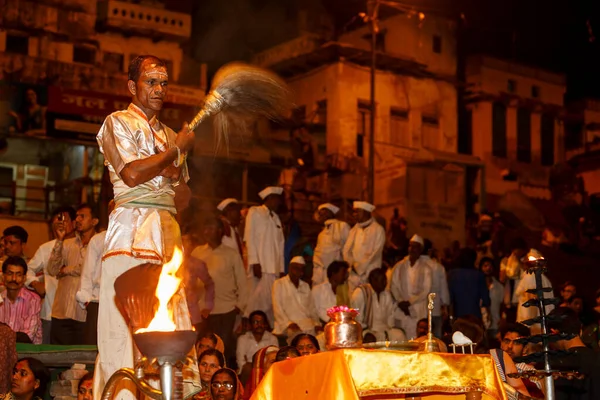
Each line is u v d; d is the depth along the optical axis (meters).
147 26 21.09
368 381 3.96
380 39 23.70
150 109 4.59
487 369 4.18
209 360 6.79
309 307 10.62
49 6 19.92
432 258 13.39
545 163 25.00
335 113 22.94
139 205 4.46
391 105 23.64
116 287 4.31
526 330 8.64
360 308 11.06
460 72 24.64
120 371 3.69
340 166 22.73
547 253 23.27
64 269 8.16
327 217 12.56
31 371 6.21
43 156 19.28
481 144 24.45
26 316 7.82
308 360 4.13
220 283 9.87
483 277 12.29
